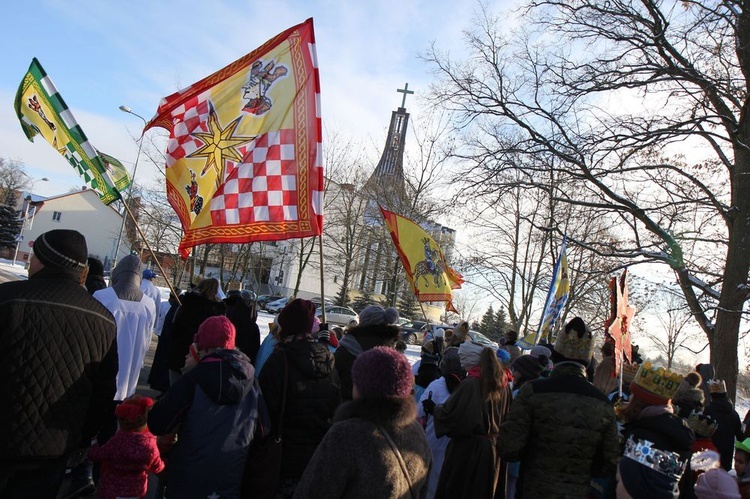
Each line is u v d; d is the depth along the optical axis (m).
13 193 83.81
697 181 12.28
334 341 6.80
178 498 3.48
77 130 5.30
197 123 6.13
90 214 74.06
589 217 18.30
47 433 3.04
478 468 4.50
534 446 4.01
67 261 3.26
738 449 4.23
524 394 4.09
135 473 3.76
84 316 3.22
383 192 32.69
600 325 22.48
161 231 31.69
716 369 10.94
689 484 3.81
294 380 3.96
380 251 36.59
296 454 3.96
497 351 5.83
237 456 3.54
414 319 48.03
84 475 4.81
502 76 14.19
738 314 10.91
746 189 11.16
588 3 12.71
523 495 4.00
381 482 2.48
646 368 3.76
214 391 3.48
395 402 2.60
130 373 5.29
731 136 11.53
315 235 5.67
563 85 12.91
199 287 6.14
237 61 6.19
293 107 5.93
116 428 5.12
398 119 50.66
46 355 3.04
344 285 41.16
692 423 5.21
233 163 6.00
